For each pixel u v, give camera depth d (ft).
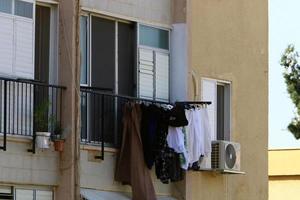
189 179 85.05
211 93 90.02
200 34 88.74
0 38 73.77
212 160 87.86
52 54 76.79
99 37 81.66
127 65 83.66
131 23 84.17
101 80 81.61
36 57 76.54
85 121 79.05
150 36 85.35
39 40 76.74
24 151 73.20
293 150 122.42
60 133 75.10
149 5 85.30
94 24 81.41
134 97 81.76
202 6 89.15
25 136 73.20
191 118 83.71
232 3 92.32
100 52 81.71
